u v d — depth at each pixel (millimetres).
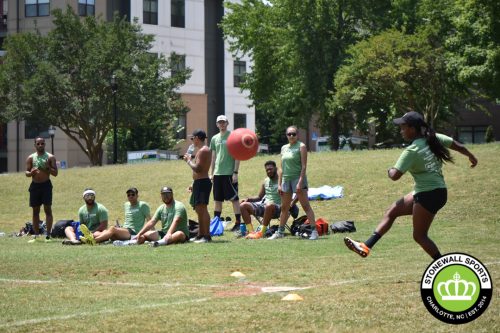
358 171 24562
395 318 6746
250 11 51562
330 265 10617
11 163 65875
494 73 37750
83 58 51375
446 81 42031
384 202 21094
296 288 8586
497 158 23453
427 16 45406
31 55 51469
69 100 50844
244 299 7863
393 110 48062
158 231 15398
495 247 12789
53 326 6723
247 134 15984
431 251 8648
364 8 47375
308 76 48031
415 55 41750
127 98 50750
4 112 52312
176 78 54906
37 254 13008
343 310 7094
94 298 8203
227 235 16797
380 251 12359
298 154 15133
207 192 14961
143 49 53781
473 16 39000
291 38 48438
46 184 16688
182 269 10594
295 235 16078
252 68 53938
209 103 72312
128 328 6559
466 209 18906
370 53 41375
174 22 69188
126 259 11930
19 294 8547
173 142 61781
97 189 27891
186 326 6582
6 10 66250
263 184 17297
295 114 52312
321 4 47562
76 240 15664
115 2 66125
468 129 67750
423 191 8555
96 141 57562
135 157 47312
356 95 42344
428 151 8531
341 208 21094
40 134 65250
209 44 72125
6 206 27188
